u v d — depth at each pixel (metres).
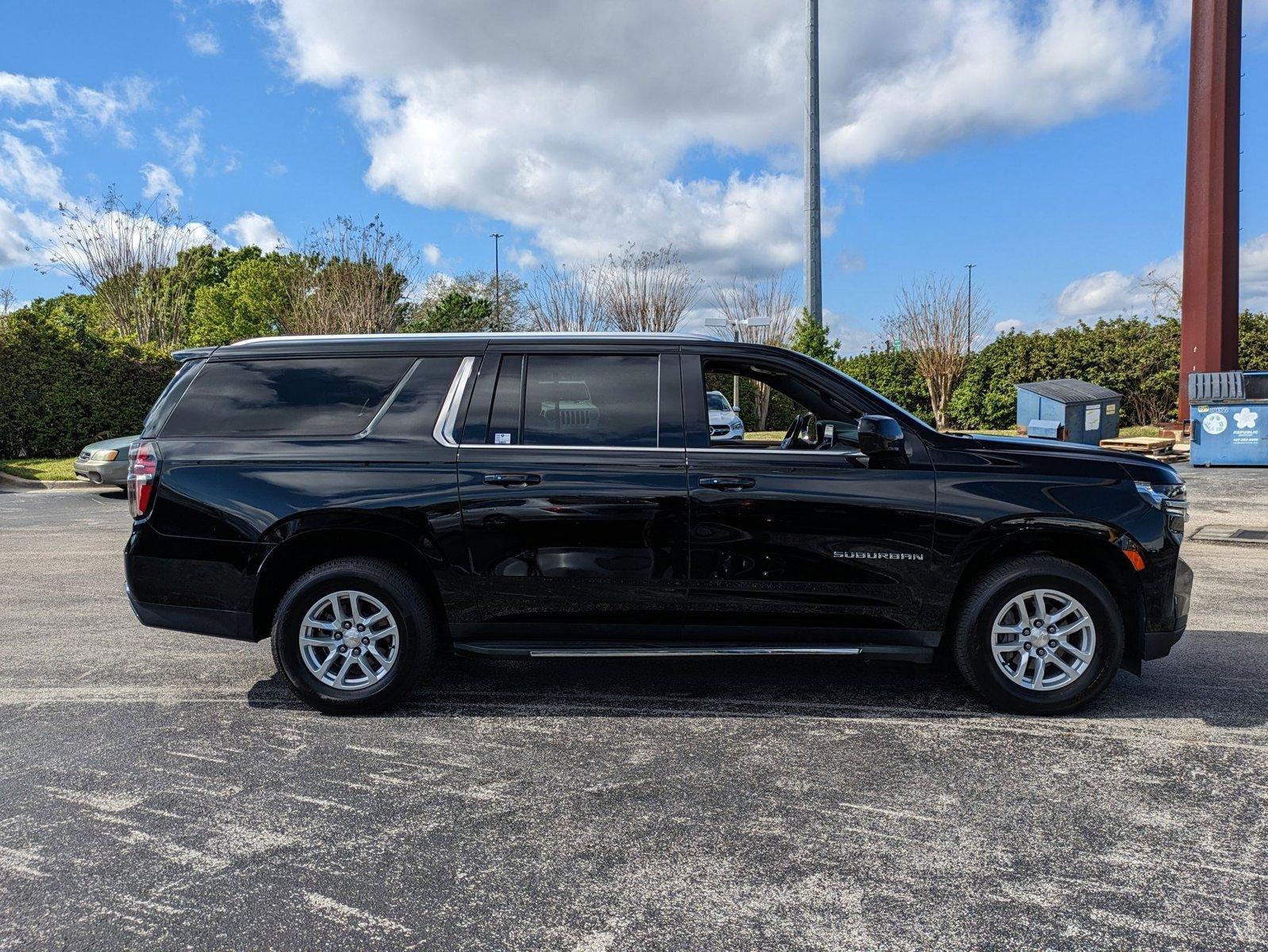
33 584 6.96
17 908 2.40
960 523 3.83
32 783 3.23
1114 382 22.84
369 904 2.42
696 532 3.88
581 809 3.02
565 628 3.98
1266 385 14.34
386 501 3.88
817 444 4.27
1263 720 3.84
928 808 3.01
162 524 3.98
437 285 37.09
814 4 25.02
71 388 18.33
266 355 4.15
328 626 3.96
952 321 25.11
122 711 4.04
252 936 2.27
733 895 2.46
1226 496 11.13
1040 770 3.33
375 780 3.27
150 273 24.77
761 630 3.96
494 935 2.27
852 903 2.42
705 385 4.08
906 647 3.94
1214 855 2.67
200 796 3.12
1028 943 2.22
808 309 25.05
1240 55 16.27
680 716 3.96
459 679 4.51
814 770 3.34
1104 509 3.81
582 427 3.99
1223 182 16.34
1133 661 4.01
